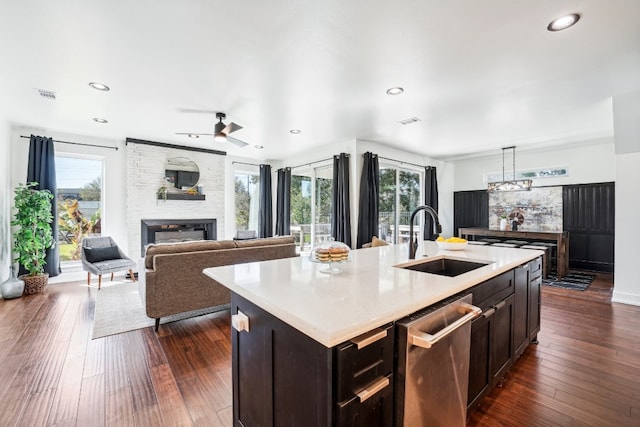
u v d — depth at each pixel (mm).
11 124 4359
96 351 2521
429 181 6910
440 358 1243
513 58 2523
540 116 4062
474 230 6418
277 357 1188
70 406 1814
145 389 1994
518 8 1892
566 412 1757
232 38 2221
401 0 1817
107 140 5234
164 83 2986
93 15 1948
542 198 6387
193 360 2381
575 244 5973
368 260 2123
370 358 992
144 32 2143
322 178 6199
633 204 3588
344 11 1918
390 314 1039
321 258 1602
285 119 4137
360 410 955
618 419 1693
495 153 6680
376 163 5480
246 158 6973
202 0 1808
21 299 3922
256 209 7242
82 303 3768
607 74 2840
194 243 3270
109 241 4949
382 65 2631
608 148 5609
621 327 2965
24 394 1926
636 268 3625
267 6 1866
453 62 2586
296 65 2627
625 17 1976
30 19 1982
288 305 1111
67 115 3975
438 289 1332
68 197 5008
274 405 1218
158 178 5488
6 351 2512
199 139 5309
